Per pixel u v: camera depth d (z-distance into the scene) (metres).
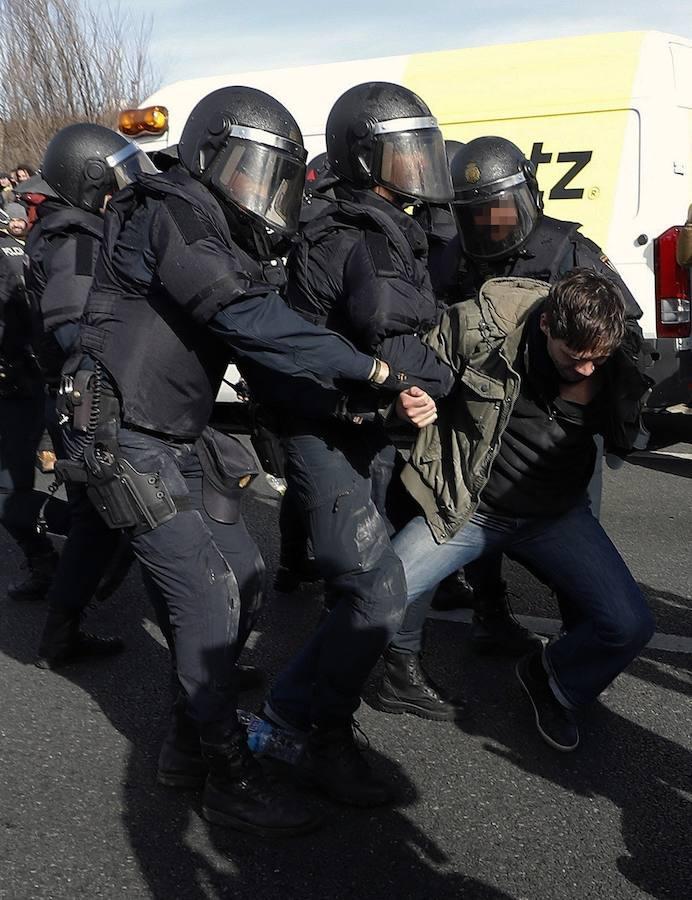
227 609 2.69
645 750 3.16
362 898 2.51
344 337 2.68
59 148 3.34
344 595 2.83
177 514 2.64
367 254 2.62
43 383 4.28
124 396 2.59
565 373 2.71
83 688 3.59
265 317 2.43
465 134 6.65
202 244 2.41
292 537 4.29
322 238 2.71
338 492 2.79
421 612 3.28
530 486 2.90
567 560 2.97
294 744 3.01
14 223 6.08
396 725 3.31
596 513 3.57
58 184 3.35
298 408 2.75
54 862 2.64
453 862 2.64
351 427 2.79
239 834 2.76
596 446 3.10
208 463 2.88
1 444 4.25
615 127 6.24
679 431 7.19
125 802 2.91
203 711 2.69
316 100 7.07
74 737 3.26
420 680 3.35
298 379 2.71
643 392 2.71
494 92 6.58
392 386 2.56
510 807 2.88
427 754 3.14
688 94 6.26
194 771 2.96
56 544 5.03
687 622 4.11
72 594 3.65
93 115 18.62
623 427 2.75
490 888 2.55
